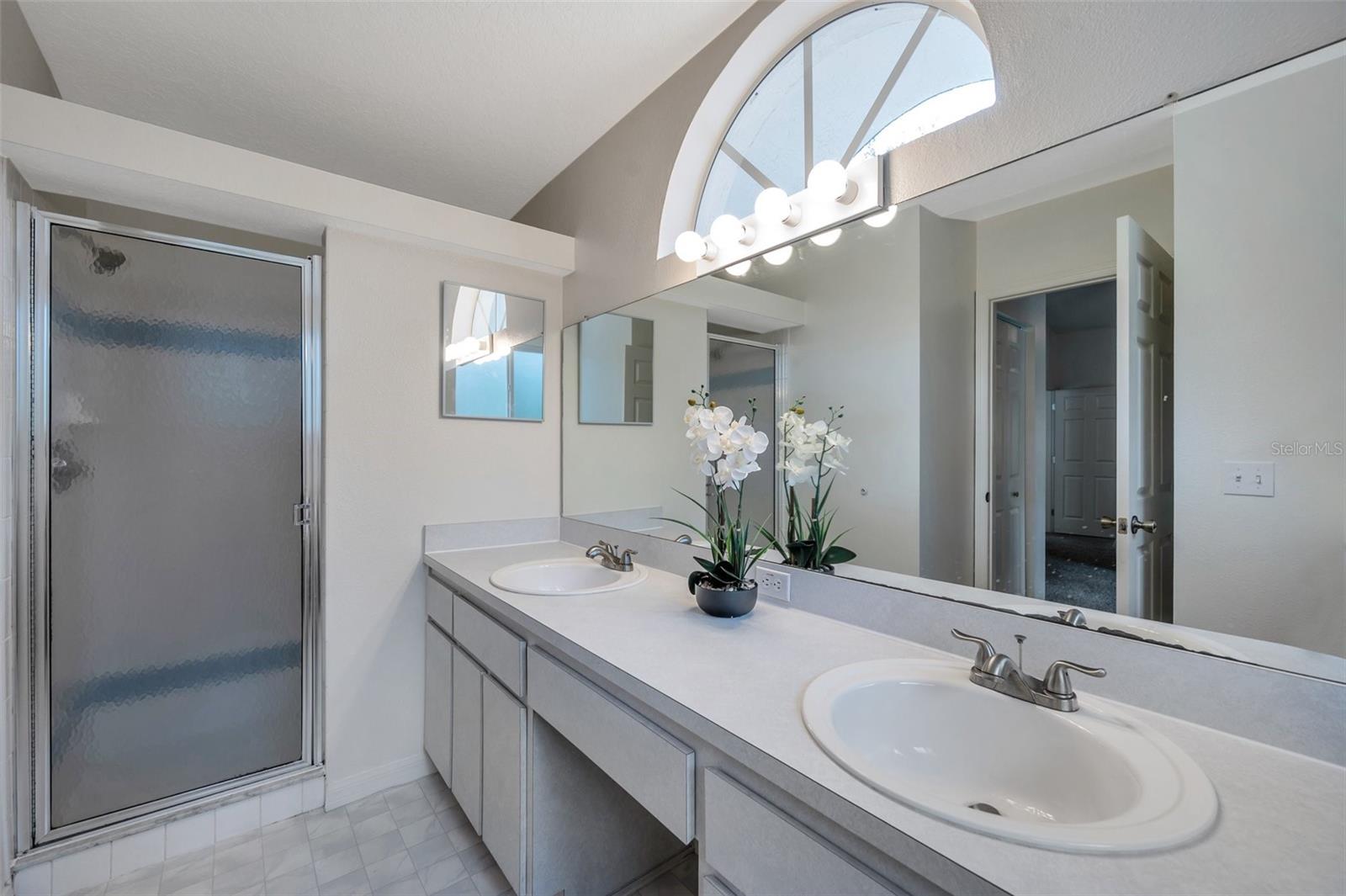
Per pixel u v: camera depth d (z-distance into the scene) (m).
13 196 1.53
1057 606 1.05
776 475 1.58
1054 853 0.60
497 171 2.52
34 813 1.59
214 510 1.86
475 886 1.64
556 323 2.54
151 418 1.77
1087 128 1.01
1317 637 0.79
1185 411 0.91
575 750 1.53
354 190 1.92
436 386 2.20
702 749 0.96
